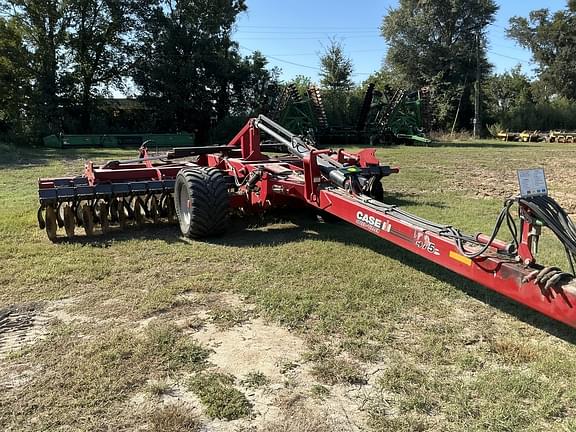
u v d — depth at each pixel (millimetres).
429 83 44625
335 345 3760
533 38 56219
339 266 5406
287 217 7754
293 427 2836
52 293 4801
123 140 28719
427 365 3477
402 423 2854
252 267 5461
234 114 35938
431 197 9836
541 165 16906
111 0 32500
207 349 3705
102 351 3645
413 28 45375
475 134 41969
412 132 30109
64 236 6777
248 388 3223
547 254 5766
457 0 44281
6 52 30531
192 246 6266
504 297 4605
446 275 5129
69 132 32406
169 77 33406
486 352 3656
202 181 6453
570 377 3297
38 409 3010
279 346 3758
